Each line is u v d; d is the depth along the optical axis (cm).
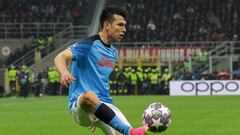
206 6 19012
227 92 13912
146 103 10150
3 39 17425
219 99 11525
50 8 18862
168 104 9775
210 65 15288
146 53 16125
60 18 18488
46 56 16312
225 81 13950
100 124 2627
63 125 5978
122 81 14488
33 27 18012
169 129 5350
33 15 18575
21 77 13625
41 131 5369
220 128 5469
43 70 15525
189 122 6162
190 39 17750
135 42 17500
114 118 2462
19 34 17788
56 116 7381
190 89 14112
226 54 16575
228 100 11038
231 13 18812
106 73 2708
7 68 15188
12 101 11662
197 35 17825
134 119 6650
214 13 18838
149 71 14650
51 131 5353
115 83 14525
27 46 17138
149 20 18525
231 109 8325
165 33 17938
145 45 17188
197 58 15850
